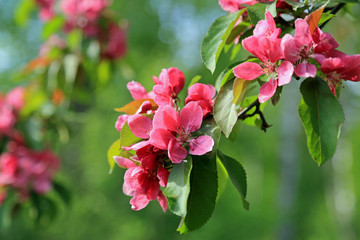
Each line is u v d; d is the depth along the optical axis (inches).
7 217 172.9
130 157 62.0
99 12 175.9
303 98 60.7
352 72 61.6
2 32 534.0
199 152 59.4
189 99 65.7
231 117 60.6
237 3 78.3
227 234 523.8
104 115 451.2
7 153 174.9
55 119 185.8
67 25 177.0
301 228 644.7
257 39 61.0
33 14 497.0
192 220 60.4
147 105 64.6
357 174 543.8
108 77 185.2
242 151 546.9
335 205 606.2
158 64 431.2
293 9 68.7
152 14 469.1
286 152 434.6
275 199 578.9
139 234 450.6
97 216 446.0
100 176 456.8
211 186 60.6
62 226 416.5
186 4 474.3
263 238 547.8
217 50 68.7
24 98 179.3
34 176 172.9
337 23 303.3
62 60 175.8
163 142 60.0
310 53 59.9
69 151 483.8
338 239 564.7
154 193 62.8
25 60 545.6
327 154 58.7
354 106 519.8
